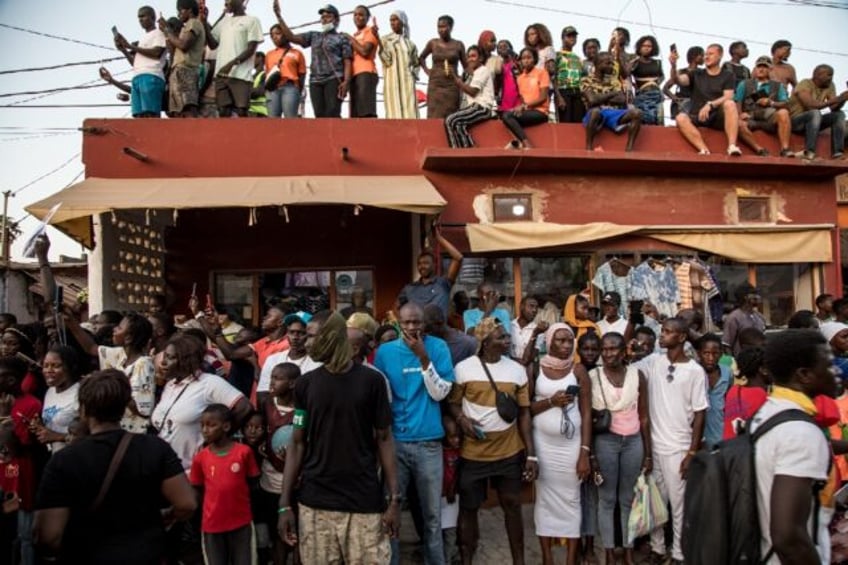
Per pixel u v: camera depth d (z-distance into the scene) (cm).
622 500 527
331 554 387
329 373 394
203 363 507
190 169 793
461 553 512
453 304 763
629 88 927
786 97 970
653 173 844
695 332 624
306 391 395
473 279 793
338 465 384
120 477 289
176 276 856
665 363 540
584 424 513
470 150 759
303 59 912
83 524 285
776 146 919
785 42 1006
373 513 388
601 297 803
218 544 437
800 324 637
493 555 554
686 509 272
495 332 513
